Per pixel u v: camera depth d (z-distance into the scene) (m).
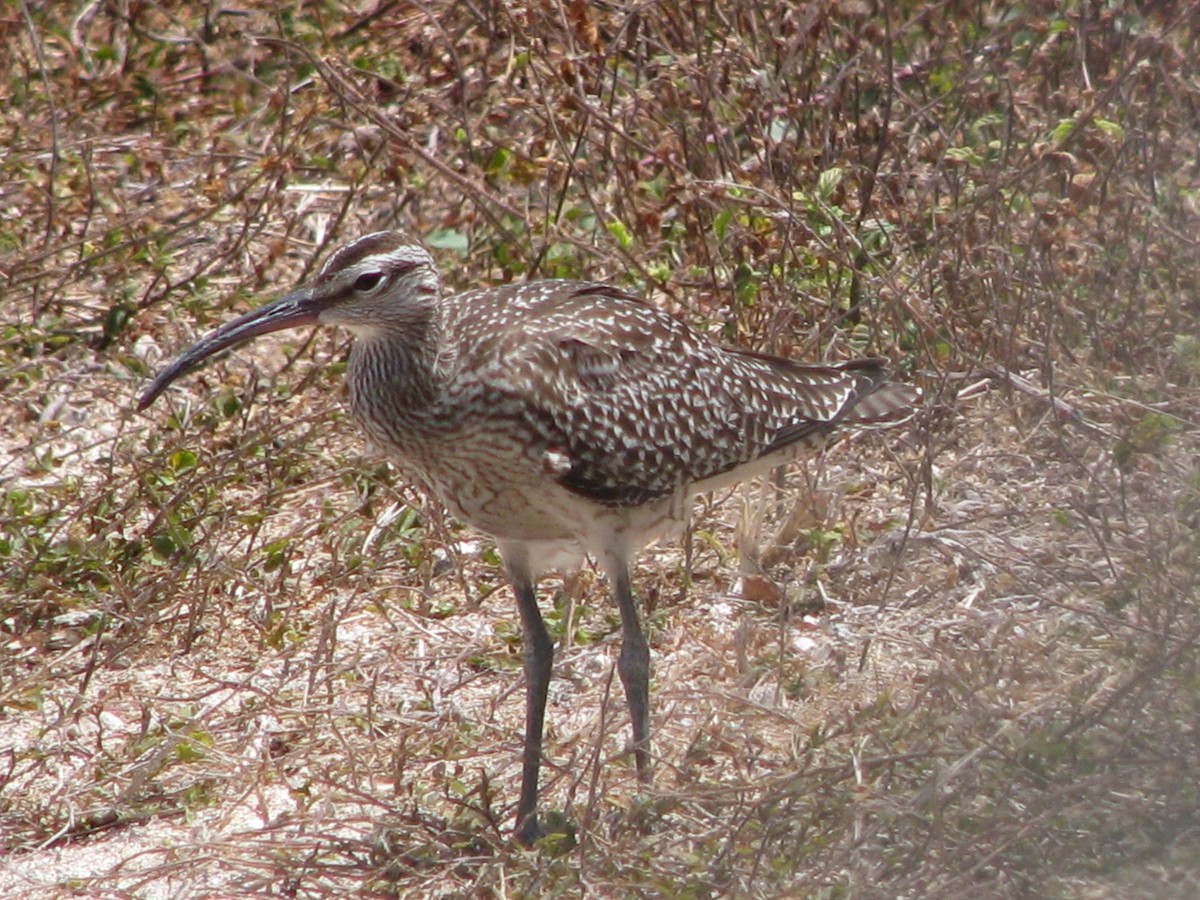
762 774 9.56
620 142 14.51
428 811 9.66
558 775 9.84
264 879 9.12
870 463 12.98
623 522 10.35
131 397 14.34
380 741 10.45
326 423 13.51
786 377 11.31
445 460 10.09
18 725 10.91
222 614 11.80
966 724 8.96
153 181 16.55
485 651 11.38
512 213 14.61
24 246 15.59
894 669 10.74
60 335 14.97
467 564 12.36
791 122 14.22
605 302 10.53
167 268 15.53
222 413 13.48
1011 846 8.25
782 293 13.08
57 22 18.59
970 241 13.08
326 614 11.07
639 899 8.62
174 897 9.11
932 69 15.04
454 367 9.85
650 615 11.56
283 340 15.12
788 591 11.61
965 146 13.98
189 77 17.98
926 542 11.77
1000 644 10.27
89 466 13.39
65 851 9.73
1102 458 12.07
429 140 16.20
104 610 11.60
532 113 14.52
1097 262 13.03
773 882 8.47
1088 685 9.41
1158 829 8.44
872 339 12.98
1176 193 12.81
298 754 10.20
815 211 13.32
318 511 12.85
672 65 14.62
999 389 12.79
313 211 16.08
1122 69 13.16
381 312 9.77
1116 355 12.63
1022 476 12.50
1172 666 9.41
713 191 13.39
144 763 10.27
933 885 8.24
